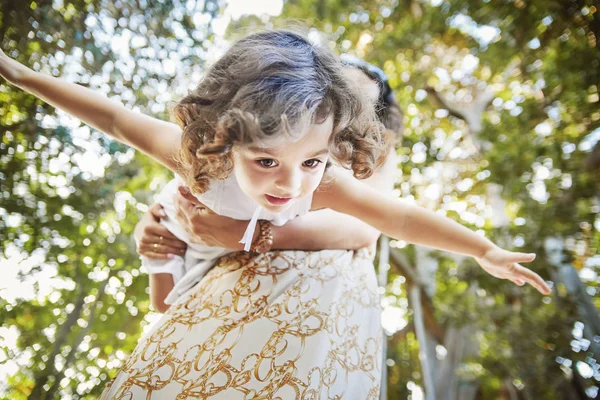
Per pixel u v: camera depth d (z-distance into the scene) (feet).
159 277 5.54
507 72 17.95
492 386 19.70
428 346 19.66
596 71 10.83
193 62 7.07
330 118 3.55
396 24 17.97
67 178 6.88
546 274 15.76
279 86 3.34
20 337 6.61
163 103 6.86
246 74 3.48
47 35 5.77
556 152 14.12
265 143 3.16
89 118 4.51
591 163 13.78
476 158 19.11
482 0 13.64
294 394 3.82
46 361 6.73
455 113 20.58
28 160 6.44
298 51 3.70
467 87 20.34
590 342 14.47
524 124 15.70
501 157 15.44
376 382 4.42
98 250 8.04
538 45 12.89
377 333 4.78
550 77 13.15
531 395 15.85
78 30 6.04
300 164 3.40
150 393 3.96
